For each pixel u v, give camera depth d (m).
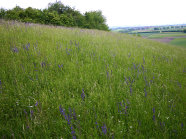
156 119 2.05
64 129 1.84
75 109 2.17
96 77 3.34
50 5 26.14
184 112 2.26
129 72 3.74
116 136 1.77
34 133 1.70
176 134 1.80
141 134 1.83
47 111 2.07
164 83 3.40
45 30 8.34
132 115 2.12
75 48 5.27
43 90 2.60
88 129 1.84
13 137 1.57
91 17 33.03
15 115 2.05
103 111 2.25
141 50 7.57
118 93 2.73
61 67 3.57
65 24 22.39
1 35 5.54
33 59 3.92
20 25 8.66
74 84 2.93
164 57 6.54
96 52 5.34
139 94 2.72
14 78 2.81
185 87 3.32
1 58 3.52
